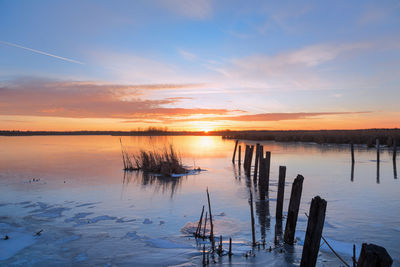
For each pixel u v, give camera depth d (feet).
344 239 33.22
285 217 42.45
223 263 26.45
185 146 229.86
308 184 68.44
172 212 45.11
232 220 41.04
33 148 189.47
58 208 46.70
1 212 43.91
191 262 26.84
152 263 26.66
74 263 26.78
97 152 158.61
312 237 23.79
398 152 158.20
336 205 48.83
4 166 98.73
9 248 29.99
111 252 29.35
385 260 13.87
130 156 135.74
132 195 57.16
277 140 281.95
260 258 27.63
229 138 397.39
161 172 86.12
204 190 62.69
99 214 43.62
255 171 73.72
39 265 26.32
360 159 123.65
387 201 51.67
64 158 126.62
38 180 72.43
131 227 37.60
